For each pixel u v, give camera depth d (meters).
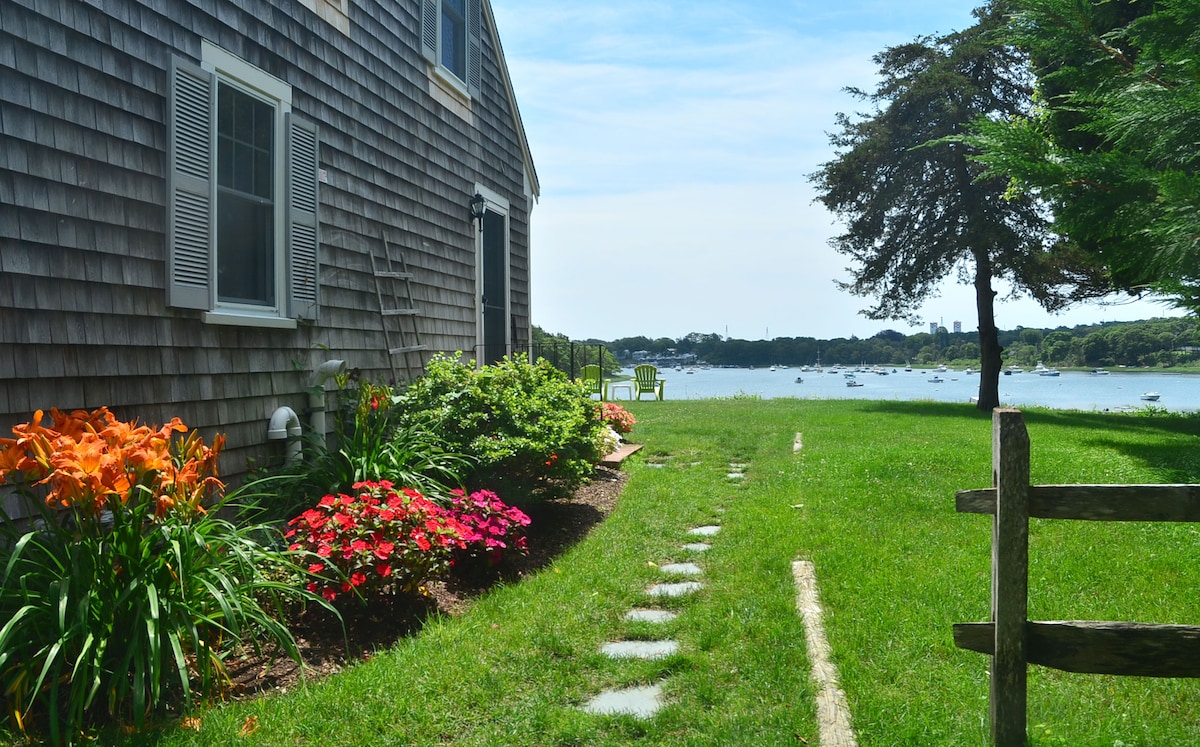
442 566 4.76
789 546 5.80
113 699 3.21
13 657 3.33
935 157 19.45
